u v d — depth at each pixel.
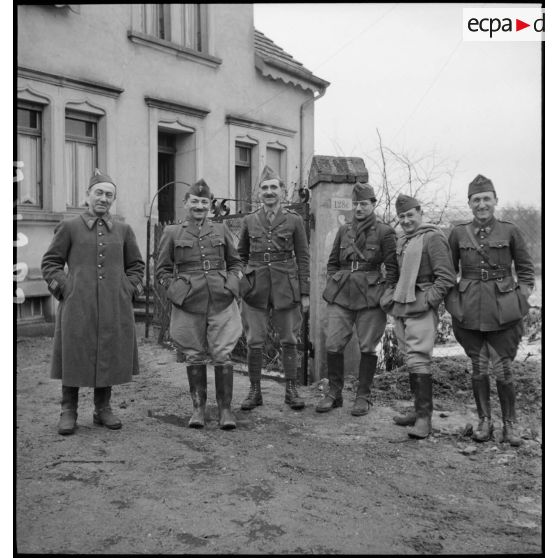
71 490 3.53
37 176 9.44
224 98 12.36
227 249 5.11
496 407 5.35
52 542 2.93
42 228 9.23
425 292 4.59
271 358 6.89
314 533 3.07
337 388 5.38
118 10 10.35
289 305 5.33
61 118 9.50
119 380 4.65
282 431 4.77
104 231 4.71
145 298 9.68
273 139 13.50
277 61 13.04
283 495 3.53
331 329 5.34
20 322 9.04
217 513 3.28
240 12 12.66
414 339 4.67
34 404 5.51
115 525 3.12
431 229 4.67
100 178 4.71
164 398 5.75
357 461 4.12
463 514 3.33
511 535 3.09
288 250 5.41
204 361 4.93
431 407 4.66
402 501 3.49
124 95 10.51
